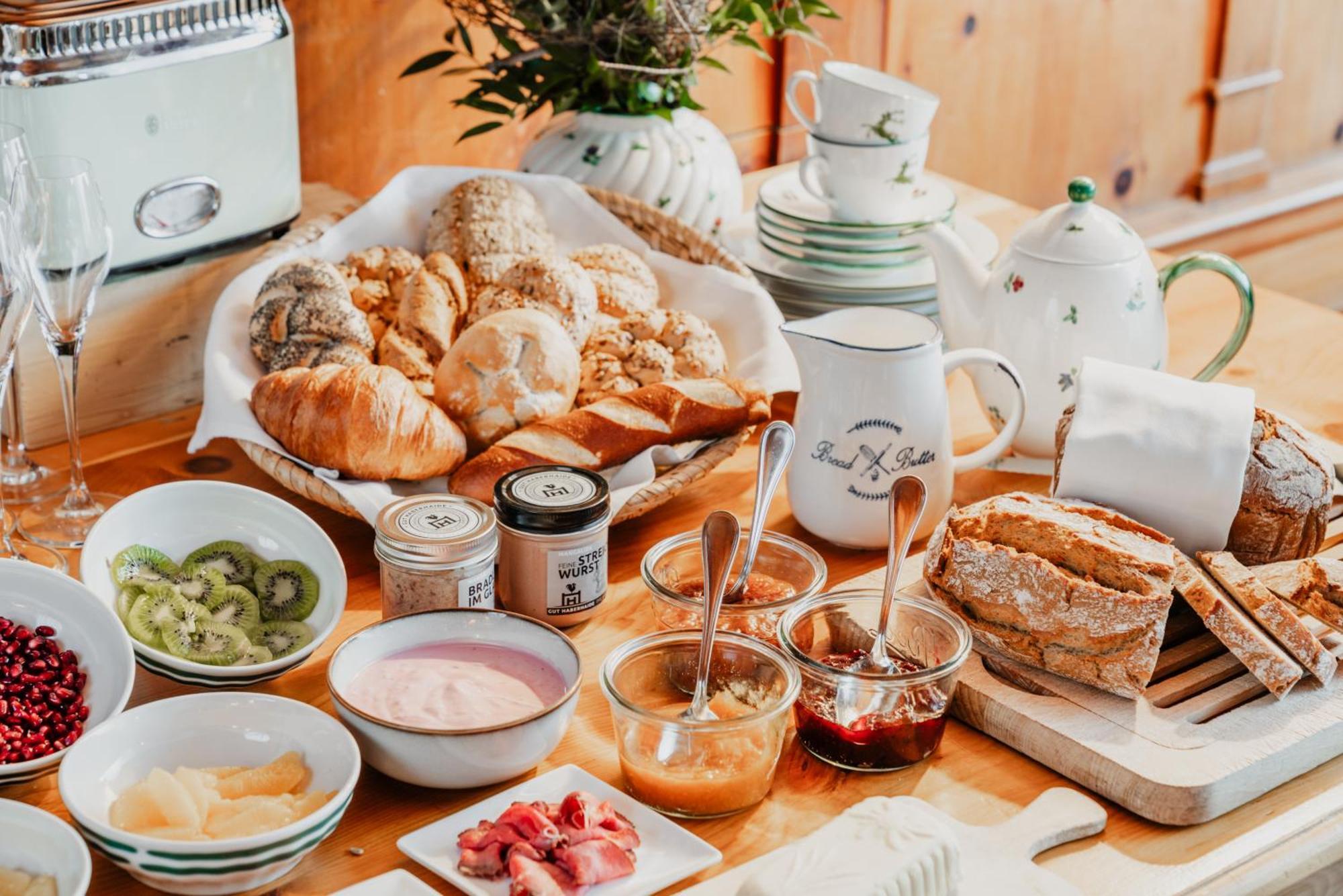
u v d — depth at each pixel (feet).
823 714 2.93
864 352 3.48
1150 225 9.59
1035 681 3.10
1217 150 9.75
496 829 2.61
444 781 2.77
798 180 5.16
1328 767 3.01
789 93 4.76
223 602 3.21
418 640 3.03
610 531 3.85
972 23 7.94
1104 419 3.40
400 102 6.07
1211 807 2.80
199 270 4.32
